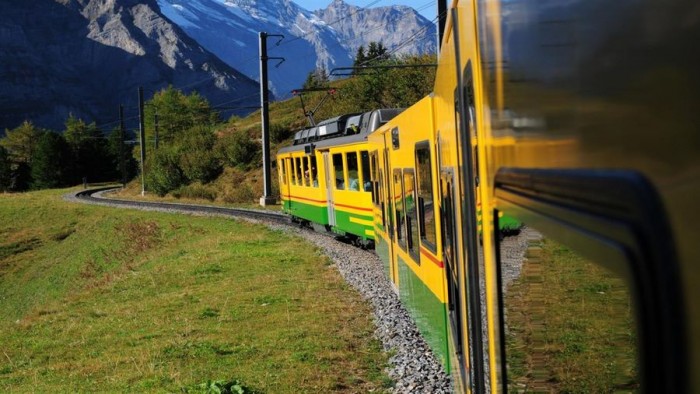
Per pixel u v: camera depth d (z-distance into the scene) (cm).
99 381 984
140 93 7212
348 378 916
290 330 1170
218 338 1159
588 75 153
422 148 745
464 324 465
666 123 112
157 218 4241
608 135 140
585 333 170
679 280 106
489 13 283
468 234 387
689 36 106
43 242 5034
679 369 105
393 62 4778
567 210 163
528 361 233
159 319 1350
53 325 1449
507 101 245
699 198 102
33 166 11431
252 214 3638
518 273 237
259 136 6544
